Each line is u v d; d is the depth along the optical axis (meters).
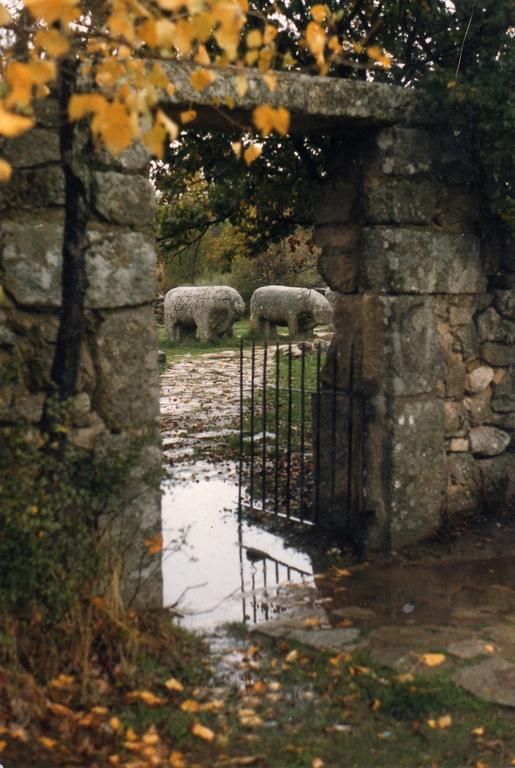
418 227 5.80
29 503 3.76
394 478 5.77
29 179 4.18
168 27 2.29
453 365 6.11
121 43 3.33
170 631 4.34
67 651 3.80
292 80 5.00
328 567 5.68
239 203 7.44
